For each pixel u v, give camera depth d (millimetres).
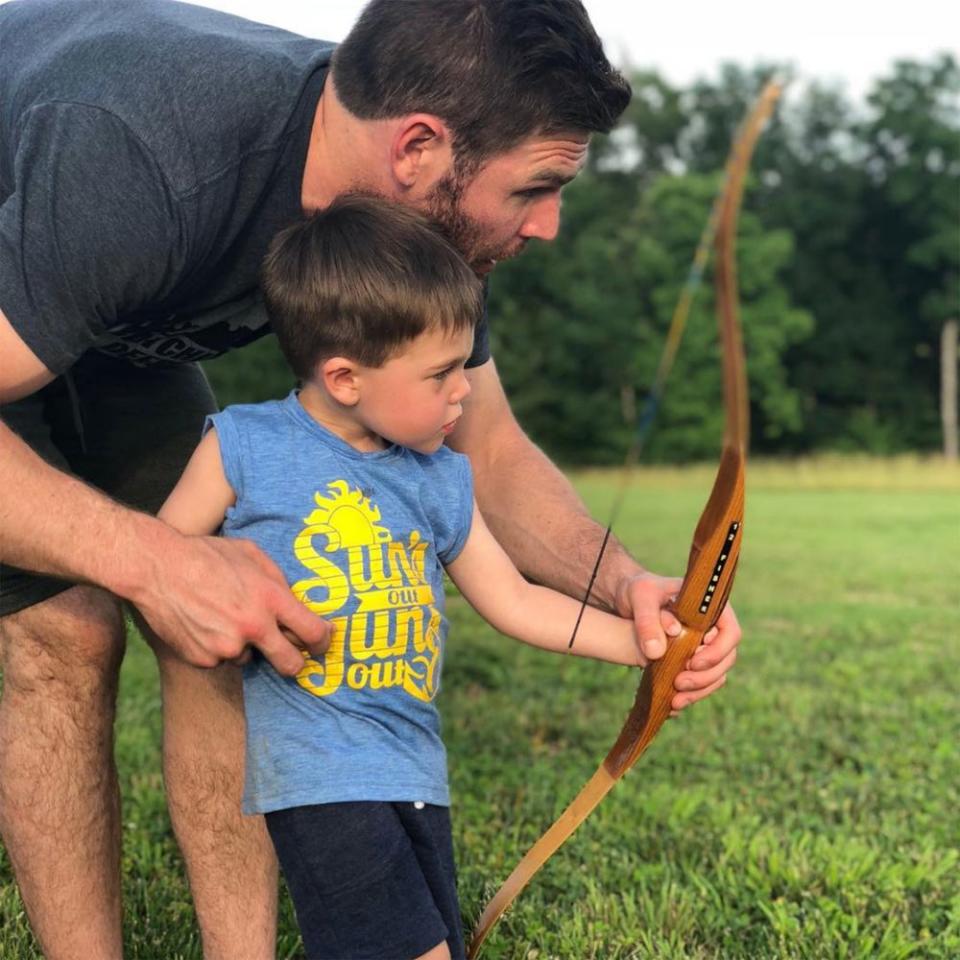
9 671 2463
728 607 2371
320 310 2154
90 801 2482
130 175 2068
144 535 2090
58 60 2176
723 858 3424
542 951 2904
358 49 2211
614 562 2570
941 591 10008
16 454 2102
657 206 46219
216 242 2230
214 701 2502
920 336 50969
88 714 2475
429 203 2271
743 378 1924
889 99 49812
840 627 7996
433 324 2139
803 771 4480
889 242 51000
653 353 44312
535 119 2186
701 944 2996
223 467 2229
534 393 44656
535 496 2775
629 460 1736
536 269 45438
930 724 5215
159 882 3195
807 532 15930
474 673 6008
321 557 2195
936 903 3232
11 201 2092
